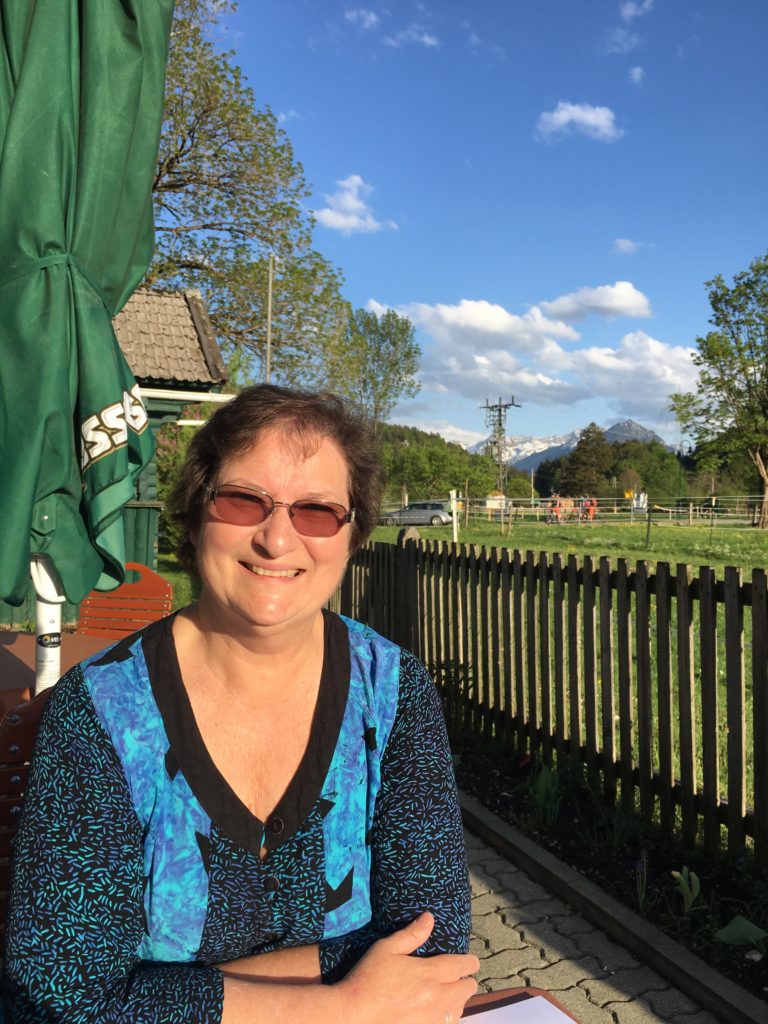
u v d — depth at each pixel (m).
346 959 1.26
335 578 1.36
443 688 5.66
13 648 3.50
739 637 3.46
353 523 1.46
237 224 23.62
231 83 21.80
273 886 1.25
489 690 5.32
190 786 1.24
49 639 2.42
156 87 2.36
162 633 1.35
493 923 3.30
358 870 1.32
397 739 1.39
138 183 2.36
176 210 23.20
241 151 22.55
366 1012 1.15
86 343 2.22
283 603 1.26
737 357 40.81
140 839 1.22
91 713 1.24
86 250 2.25
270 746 1.31
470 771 4.84
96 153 2.24
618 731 4.54
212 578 1.31
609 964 3.00
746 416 41.88
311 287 24.00
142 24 2.29
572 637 4.48
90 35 2.23
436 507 47.69
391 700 1.40
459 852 1.38
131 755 1.23
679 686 3.76
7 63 2.24
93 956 1.13
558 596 4.59
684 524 44.66
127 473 2.29
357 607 7.35
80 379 2.24
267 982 1.20
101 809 1.18
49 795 1.18
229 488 1.30
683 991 2.82
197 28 21.05
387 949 1.24
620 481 102.12
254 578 1.28
